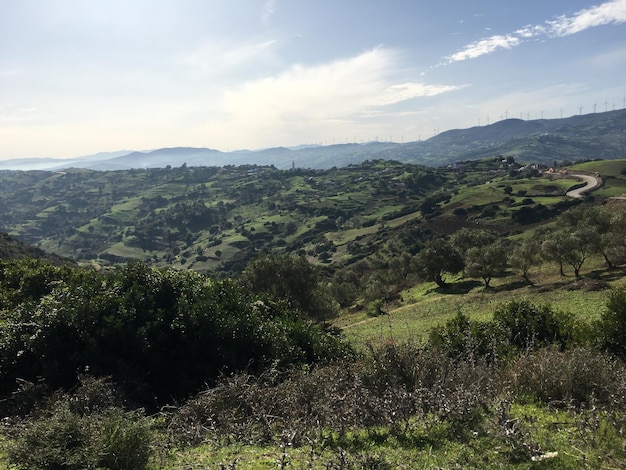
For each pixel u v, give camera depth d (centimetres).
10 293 1191
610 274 3316
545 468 389
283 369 897
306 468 420
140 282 1043
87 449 413
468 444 454
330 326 3803
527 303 1207
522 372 669
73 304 903
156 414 696
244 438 541
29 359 848
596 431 453
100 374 801
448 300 3934
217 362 923
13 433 577
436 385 597
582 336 1025
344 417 539
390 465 412
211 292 1098
